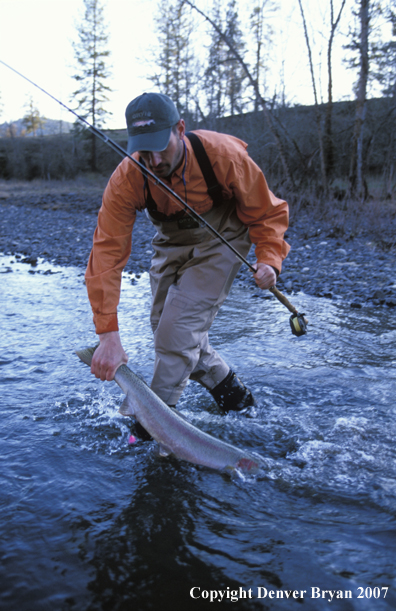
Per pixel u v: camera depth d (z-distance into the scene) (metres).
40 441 2.85
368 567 1.87
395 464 2.65
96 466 2.61
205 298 2.75
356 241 11.30
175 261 2.84
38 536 2.05
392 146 20.17
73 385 3.69
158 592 1.77
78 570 1.87
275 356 4.35
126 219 2.64
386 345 4.64
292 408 3.35
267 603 1.71
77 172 56.44
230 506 2.29
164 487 2.43
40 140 65.69
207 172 2.52
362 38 16.09
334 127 22.83
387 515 2.20
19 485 2.41
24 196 25.09
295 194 16.20
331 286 7.14
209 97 22.77
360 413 3.26
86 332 4.96
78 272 8.43
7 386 3.64
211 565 1.90
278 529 2.11
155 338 2.79
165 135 2.26
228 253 2.77
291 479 2.52
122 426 3.08
